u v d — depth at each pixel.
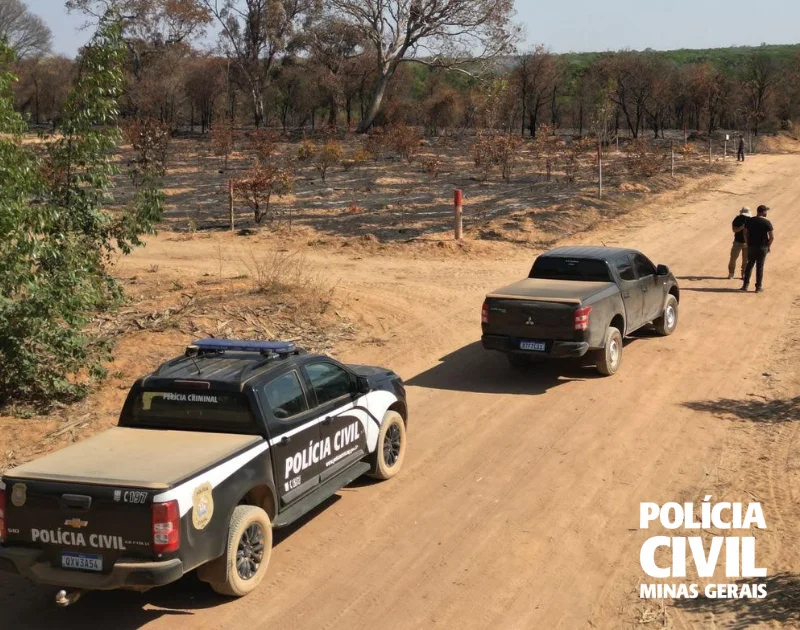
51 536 5.68
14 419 10.04
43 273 10.40
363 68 62.84
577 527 7.39
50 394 10.64
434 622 5.95
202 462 5.94
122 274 17.86
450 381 12.04
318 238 23.98
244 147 51.12
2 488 5.79
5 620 6.09
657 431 9.77
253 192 26.47
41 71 67.19
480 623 5.93
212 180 37.12
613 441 9.48
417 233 24.44
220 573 6.07
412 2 56.44
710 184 34.72
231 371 6.95
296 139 56.59
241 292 15.94
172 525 5.51
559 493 8.12
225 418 6.64
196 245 23.16
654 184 33.62
